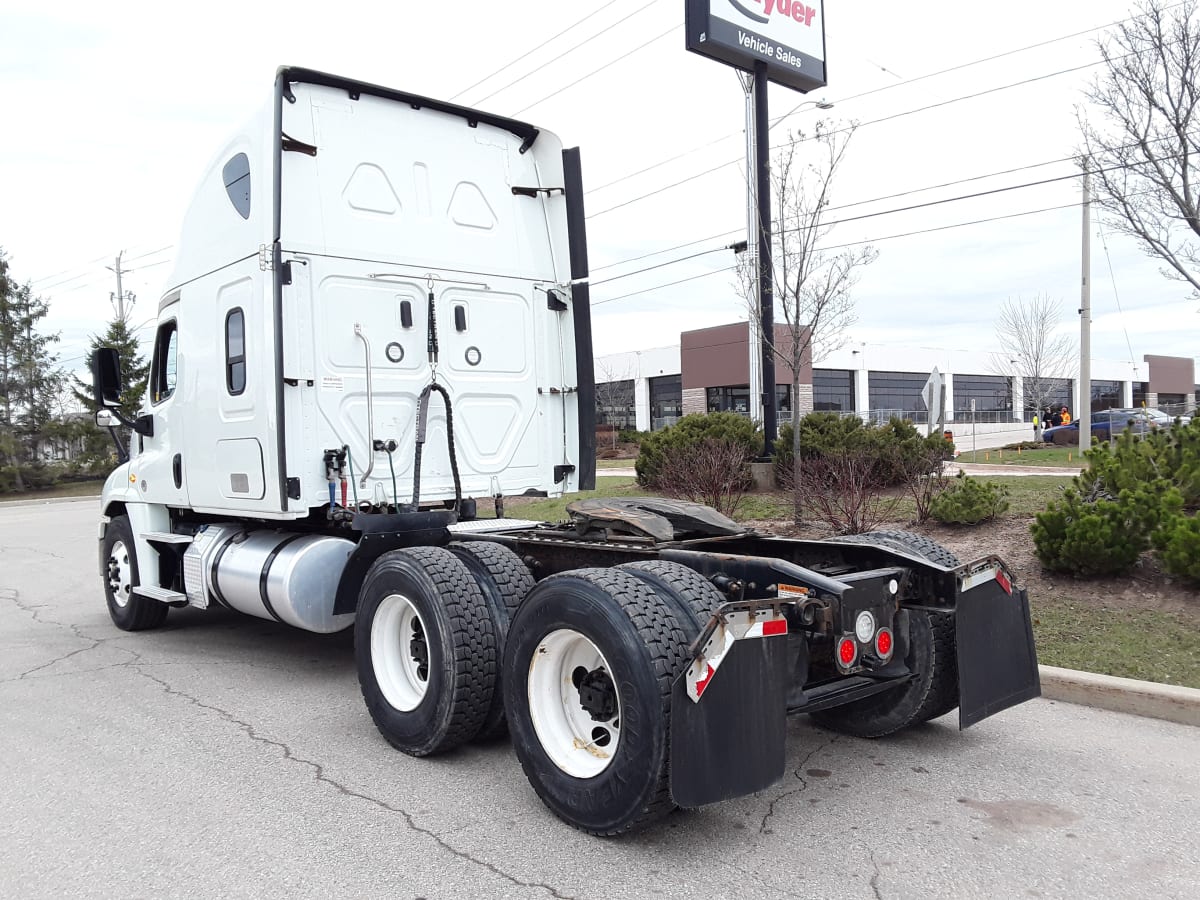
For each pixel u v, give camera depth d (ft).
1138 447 29.86
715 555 14.56
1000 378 201.98
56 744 17.06
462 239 21.56
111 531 27.81
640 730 11.55
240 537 21.81
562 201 23.48
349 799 14.20
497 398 22.07
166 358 24.84
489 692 15.43
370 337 19.77
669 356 172.76
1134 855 11.87
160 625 28.04
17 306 148.77
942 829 12.76
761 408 53.93
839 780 14.73
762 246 41.63
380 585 16.58
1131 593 23.38
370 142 20.15
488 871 11.68
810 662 14.70
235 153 20.12
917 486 34.81
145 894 11.19
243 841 12.68
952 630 15.80
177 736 17.47
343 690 20.79
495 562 16.34
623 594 12.21
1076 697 18.70
